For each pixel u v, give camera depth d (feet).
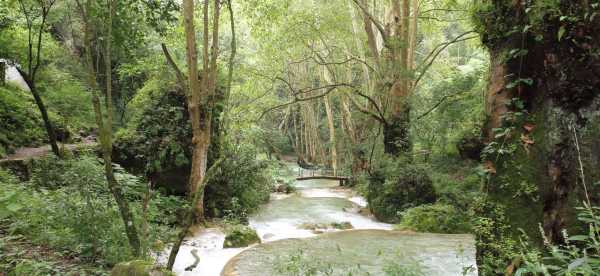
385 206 38.47
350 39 64.59
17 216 17.43
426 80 67.82
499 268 9.46
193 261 22.15
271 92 67.87
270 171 57.98
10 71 48.57
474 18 11.13
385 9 56.03
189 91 30.45
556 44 8.87
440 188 38.40
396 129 42.70
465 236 29.58
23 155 31.99
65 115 45.85
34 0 32.99
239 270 20.79
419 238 28.81
